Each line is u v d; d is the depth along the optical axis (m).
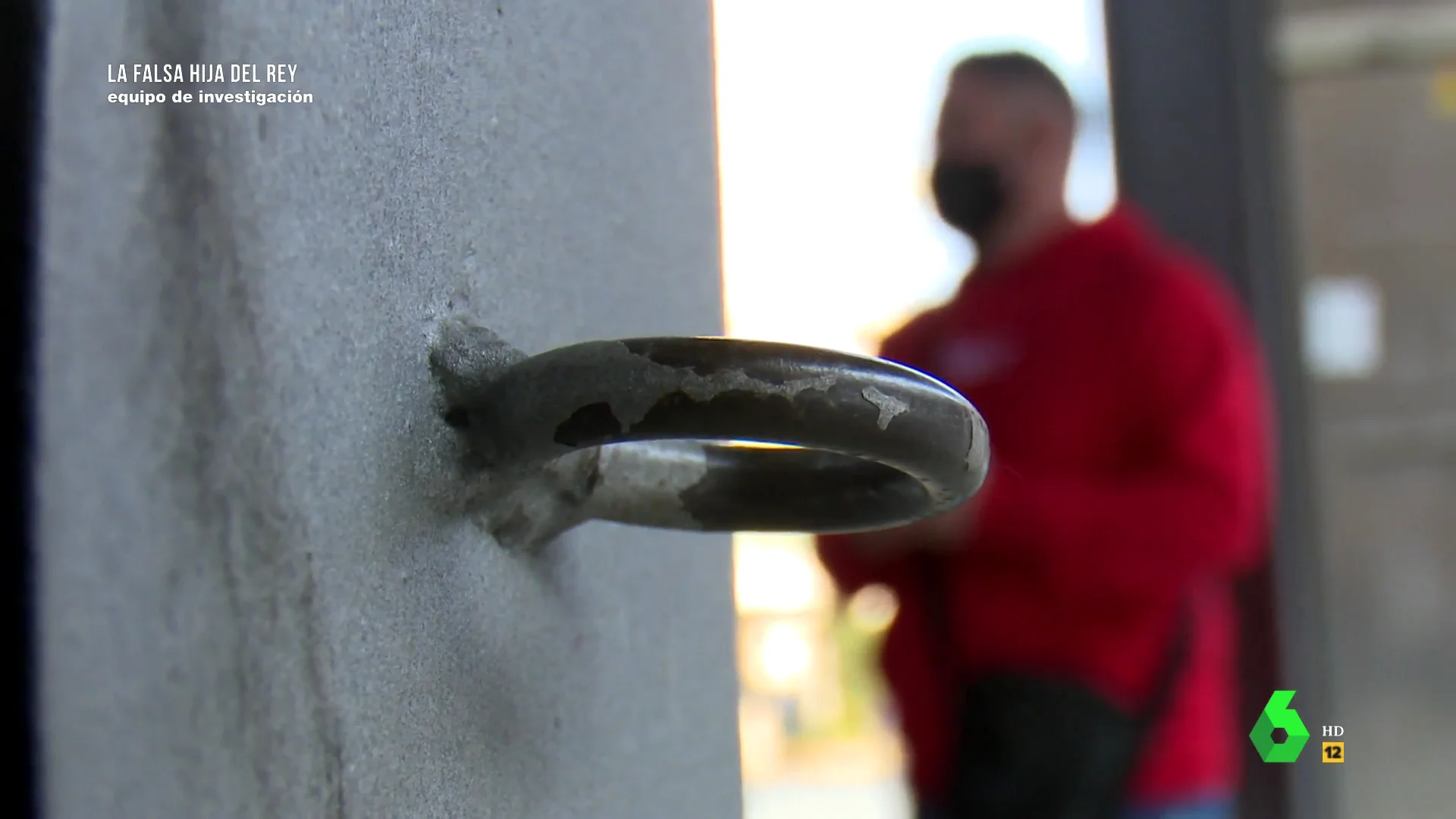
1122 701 2.90
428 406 0.77
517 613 0.87
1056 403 3.02
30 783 0.49
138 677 0.54
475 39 0.86
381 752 0.70
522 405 0.76
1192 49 4.47
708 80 1.27
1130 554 2.84
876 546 3.10
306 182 0.67
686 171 1.21
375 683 0.70
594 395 0.73
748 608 7.15
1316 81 4.64
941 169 3.37
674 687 1.13
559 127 0.97
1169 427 2.93
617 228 1.06
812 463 0.87
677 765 1.13
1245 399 3.01
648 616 1.09
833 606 3.79
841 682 7.16
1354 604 4.64
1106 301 3.03
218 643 0.58
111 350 0.53
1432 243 4.63
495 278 0.86
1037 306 3.10
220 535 0.59
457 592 0.79
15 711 0.49
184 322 0.57
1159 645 2.90
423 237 0.78
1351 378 4.66
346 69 0.71
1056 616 2.91
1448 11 4.54
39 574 0.49
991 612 2.97
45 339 0.51
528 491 0.82
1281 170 4.58
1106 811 2.88
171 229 0.57
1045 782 2.88
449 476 0.78
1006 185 3.25
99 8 0.54
